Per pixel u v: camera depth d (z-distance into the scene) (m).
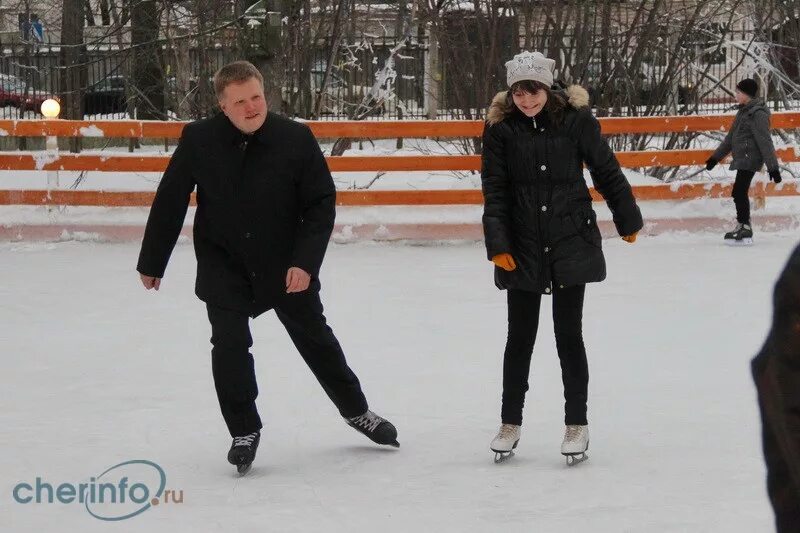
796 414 2.36
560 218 6.52
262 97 6.28
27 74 22.58
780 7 22.92
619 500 5.99
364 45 21.34
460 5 18.78
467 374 8.74
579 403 6.60
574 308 6.62
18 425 7.51
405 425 7.51
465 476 6.46
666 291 11.86
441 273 13.16
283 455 6.95
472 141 18.64
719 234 15.62
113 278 12.89
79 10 25.31
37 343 9.88
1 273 13.23
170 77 21.83
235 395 6.46
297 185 6.43
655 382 8.41
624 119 15.66
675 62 18.91
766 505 5.84
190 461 6.81
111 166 15.35
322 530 5.62
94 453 6.94
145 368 9.02
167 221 6.48
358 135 15.20
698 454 6.76
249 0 18.84
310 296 6.55
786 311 2.39
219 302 6.45
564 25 18.20
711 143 21.86
